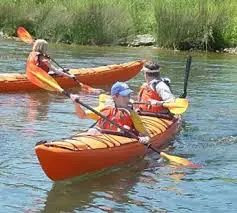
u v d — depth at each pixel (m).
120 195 5.56
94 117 6.94
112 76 12.88
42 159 5.68
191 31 20.27
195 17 20.38
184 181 6.02
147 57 17.30
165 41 20.42
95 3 21.22
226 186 5.89
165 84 7.85
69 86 11.99
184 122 8.85
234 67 15.71
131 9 22.91
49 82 7.49
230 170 6.46
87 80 12.41
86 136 6.44
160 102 7.70
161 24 20.48
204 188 5.82
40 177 6.00
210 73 14.35
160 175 6.20
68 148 5.87
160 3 20.89
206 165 6.63
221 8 21.00
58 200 5.39
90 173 6.13
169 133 7.75
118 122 6.78
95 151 6.12
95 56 17.03
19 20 22.78
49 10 22.14
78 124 8.45
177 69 14.88
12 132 7.74
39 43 11.33
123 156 6.50
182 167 6.51
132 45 21.05
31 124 8.30
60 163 5.77
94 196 5.52
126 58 16.80
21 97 10.58
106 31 21.02
